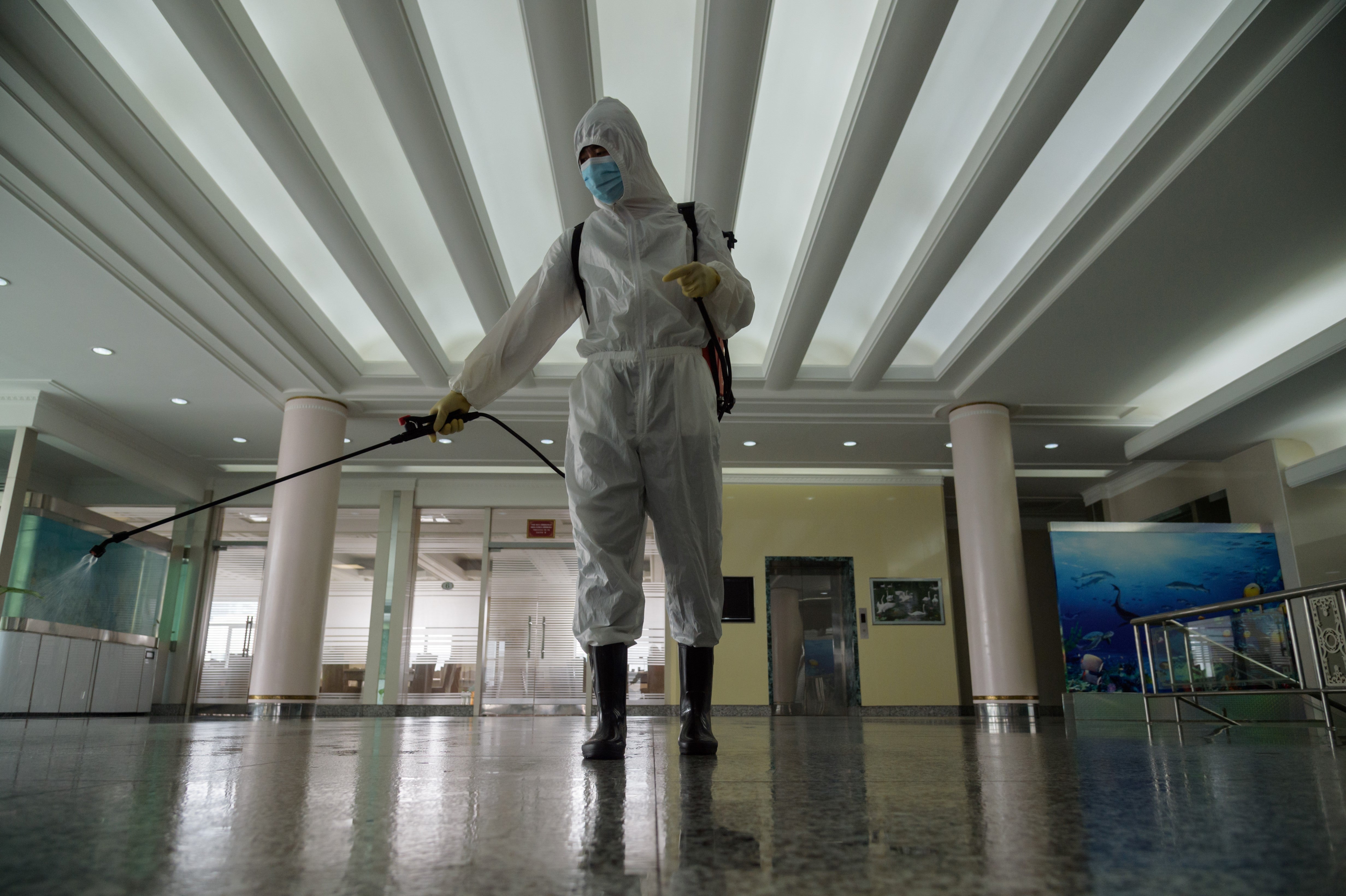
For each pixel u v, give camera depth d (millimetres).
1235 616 11297
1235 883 545
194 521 14992
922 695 14328
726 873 601
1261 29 5305
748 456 14102
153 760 1821
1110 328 9289
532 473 14922
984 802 1016
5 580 10750
